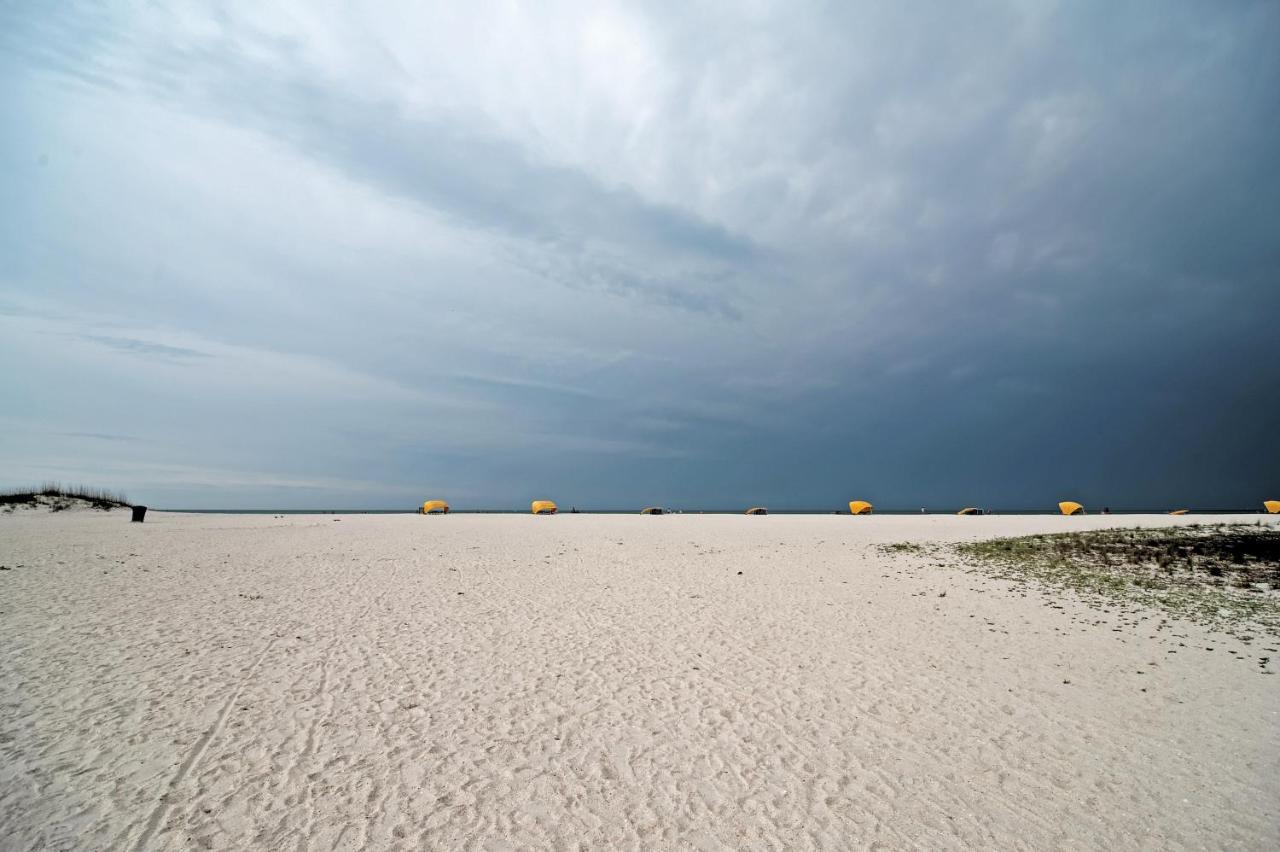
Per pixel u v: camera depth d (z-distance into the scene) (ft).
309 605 51.75
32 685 32.35
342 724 28.96
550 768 25.55
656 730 29.35
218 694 31.94
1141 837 21.49
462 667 37.24
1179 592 58.95
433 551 90.33
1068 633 46.65
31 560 70.69
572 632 45.50
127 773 24.06
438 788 23.79
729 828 21.74
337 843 20.22
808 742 28.37
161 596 53.42
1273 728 30.19
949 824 22.15
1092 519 159.63
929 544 101.50
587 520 183.42
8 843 19.57
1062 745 28.40
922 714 31.63
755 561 82.69
